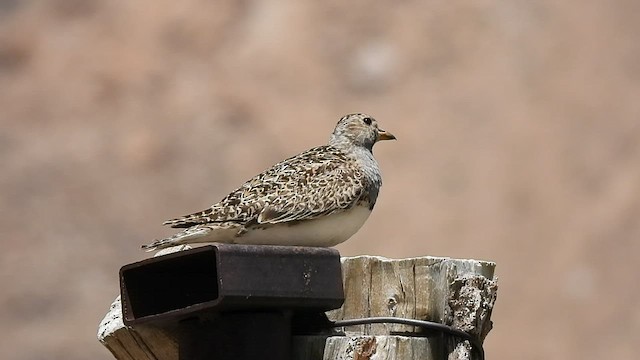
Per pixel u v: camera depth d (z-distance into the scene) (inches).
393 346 254.5
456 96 1224.2
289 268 245.0
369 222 1110.4
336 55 1268.5
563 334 1043.9
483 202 1133.1
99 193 1199.6
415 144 1181.1
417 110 1213.1
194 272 266.5
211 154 1220.5
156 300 262.5
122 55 1305.4
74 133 1253.7
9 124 1263.5
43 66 1309.1
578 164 1171.9
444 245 1099.9
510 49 1261.1
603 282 1086.4
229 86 1263.5
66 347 1076.5
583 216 1131.3
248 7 1326.3
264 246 244.2
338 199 295.4
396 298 267.1
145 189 1202.0
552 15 1289.4
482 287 263.6
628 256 1103.0
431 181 1148.5
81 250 1149.7
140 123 1251.8
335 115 1226.0
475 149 1177.4
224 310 248.7
